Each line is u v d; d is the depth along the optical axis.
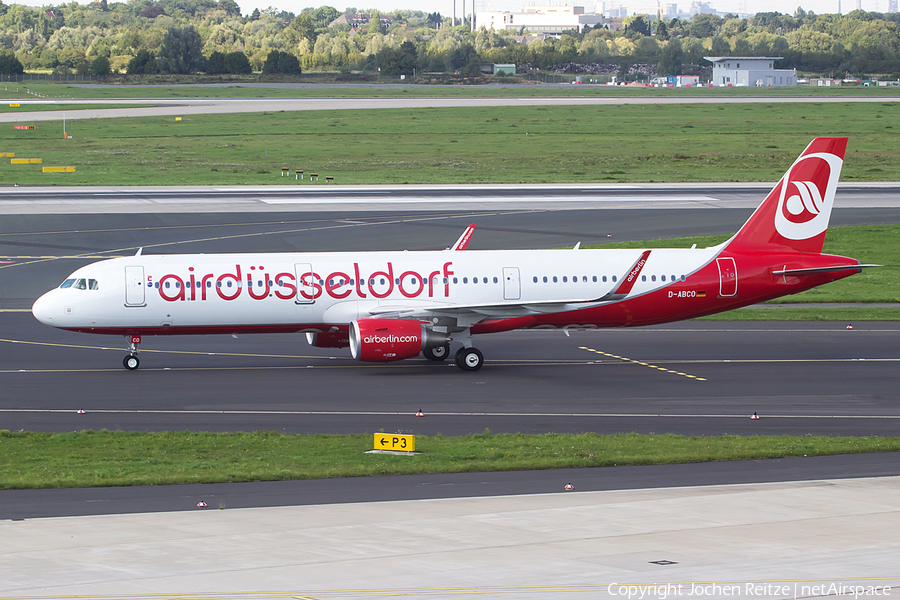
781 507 98.56
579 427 145.25
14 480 110.06
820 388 171.62
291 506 100.19
